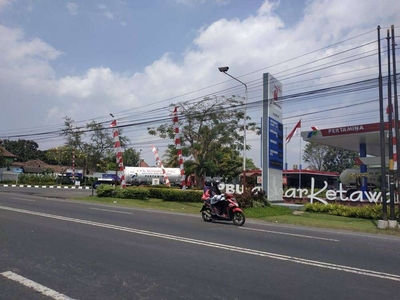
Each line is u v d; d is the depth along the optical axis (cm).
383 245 1089
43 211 1634
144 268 714
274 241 1067
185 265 743
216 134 4238
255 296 568
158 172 4869
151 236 1066
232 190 2736
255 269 726
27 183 5506
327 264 785
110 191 2834
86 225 1245
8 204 1916
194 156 4334
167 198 2673
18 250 848
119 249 877
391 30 1594
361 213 1981
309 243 1060
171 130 4278
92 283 618
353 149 3391
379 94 1594
